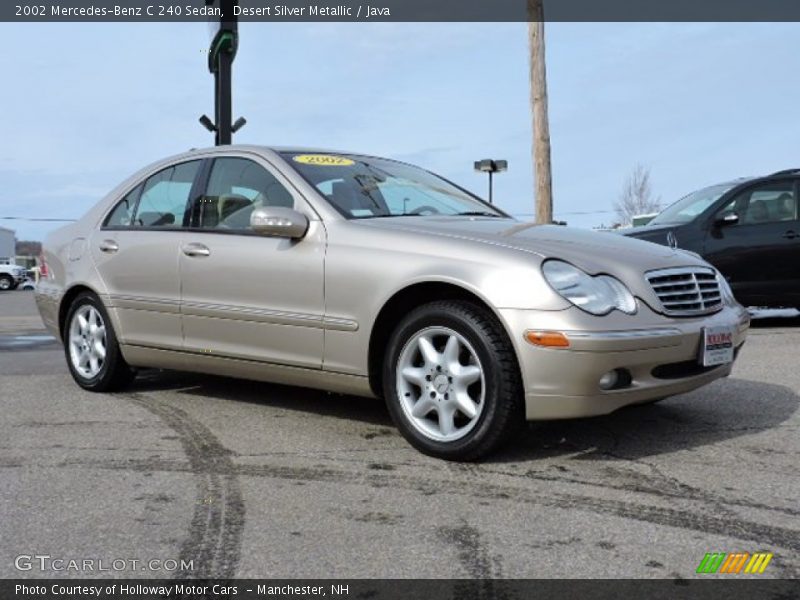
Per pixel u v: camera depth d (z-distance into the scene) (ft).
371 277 13.20
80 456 13.12
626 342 11.69
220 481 11.80
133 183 18.26
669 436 13.96
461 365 12.50
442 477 11.86
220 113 33.47
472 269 12.25
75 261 18.45
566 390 11.64
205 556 9.21
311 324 13.94
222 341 15.40
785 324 30.89
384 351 13.64
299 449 13.42
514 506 10.66
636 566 8.84
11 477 12.04
